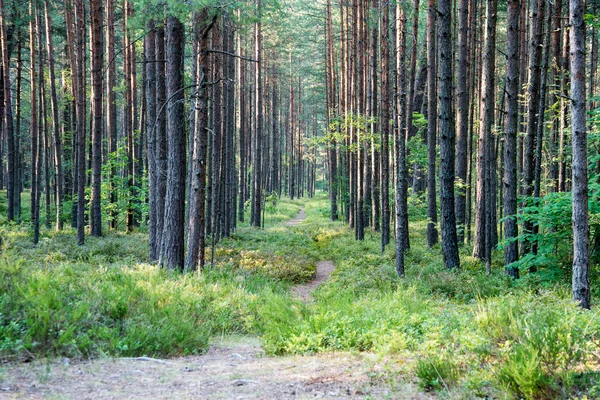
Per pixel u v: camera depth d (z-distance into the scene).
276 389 4.98
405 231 18.98
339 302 10.09
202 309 9.25
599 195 11.09
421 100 30.28
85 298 7.68
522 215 12.42
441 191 14.29
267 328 8.44
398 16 16.06
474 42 20.81
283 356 6.94
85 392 4.64
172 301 8.92
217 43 19.27
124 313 7.60
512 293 10.54
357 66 27.56
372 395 4.62
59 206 25.23
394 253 18.61
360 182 24.22
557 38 14.40
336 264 19.67
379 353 6.03
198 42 12.75
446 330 6.61
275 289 13.41
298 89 62.69
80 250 18.03
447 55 13.76
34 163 23.30
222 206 25.47
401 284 11.51
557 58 14.52
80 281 9.00
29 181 55.78
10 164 25.25
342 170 36.19
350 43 30.03
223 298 10.33
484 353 5.42
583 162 7.79
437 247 19.38
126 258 16.52
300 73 51.72
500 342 5.75
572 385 4.32
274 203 47.94
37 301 6.70
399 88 15.40
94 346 6.27
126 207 25.98
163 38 15.05
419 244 21.39
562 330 5.22
